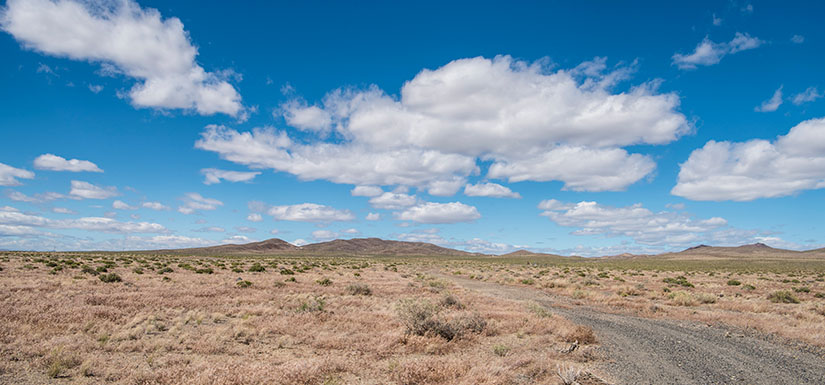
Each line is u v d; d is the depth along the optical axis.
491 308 23.23
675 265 114.69
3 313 15.09
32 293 21.92
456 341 14.17
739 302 27.45
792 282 48.06
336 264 89.94
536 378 10.11
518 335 15.62
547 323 17.61
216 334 14.05
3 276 31.70
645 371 10.95
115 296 21.83
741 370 11.20
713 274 68.06
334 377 9.84
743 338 15.84
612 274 65.94
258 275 46.69
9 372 9.53
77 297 21.14
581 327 15.48
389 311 20.58
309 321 17.06
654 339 15.45
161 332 14.64
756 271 78.69
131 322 15.00
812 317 20.50
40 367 9.96
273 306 21.36
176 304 20.27
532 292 36.19
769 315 22.14
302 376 9.49
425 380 9.67
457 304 23.61
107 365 10.37
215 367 9.82
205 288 28.42
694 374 10.73
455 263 130.00
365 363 11.30
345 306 22.28
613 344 14.38
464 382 9.26
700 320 20.50
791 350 13.84
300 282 37.88
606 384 9.68
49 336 12.67
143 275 39.25
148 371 9.91
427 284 40.22
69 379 9.32
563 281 45.03
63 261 55.81
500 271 75.88
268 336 14.55
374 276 52.38
